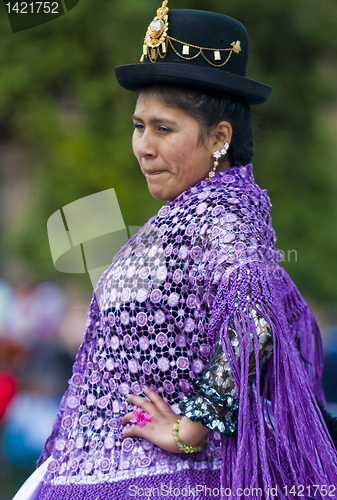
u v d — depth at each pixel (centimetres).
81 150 1645
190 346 381
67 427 431
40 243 1786
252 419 359
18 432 1268
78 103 1689
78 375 439
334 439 435
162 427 371
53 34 1623
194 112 390
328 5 1562
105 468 387
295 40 1566
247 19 1525
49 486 411
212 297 366
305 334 473
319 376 489
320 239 1623
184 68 381
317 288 1631
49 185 1691
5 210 2250
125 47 1563
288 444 370
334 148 1747
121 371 405
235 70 410
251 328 345
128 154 1645
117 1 1540
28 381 1320
